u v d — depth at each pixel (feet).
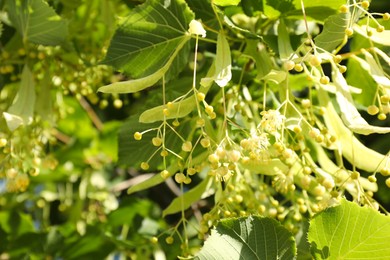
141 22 3.16
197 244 4.17
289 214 3.54
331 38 3.03
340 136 3.15
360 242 2.88
